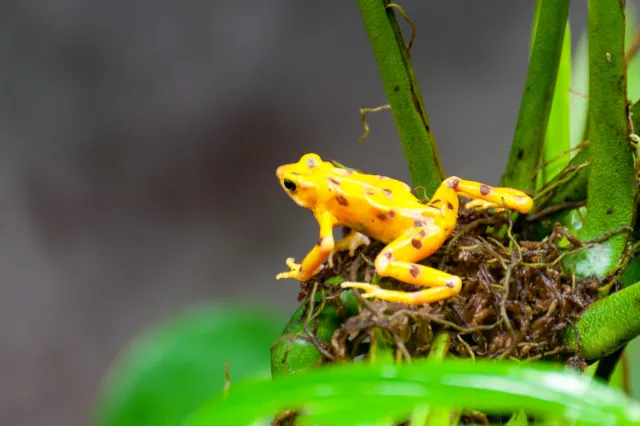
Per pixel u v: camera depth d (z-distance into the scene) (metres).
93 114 2.00
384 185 0.60
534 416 0.58
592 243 0.59
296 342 0.59
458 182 0.60
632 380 0.65
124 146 2.00
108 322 1.92
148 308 1.94
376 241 0.60
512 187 0.61
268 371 0.60
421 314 0.58
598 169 0.59
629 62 0.65
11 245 1.93
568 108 0.63
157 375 0.60
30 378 1.87
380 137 2.00
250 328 0.61
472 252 0.59
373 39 0.60
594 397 0.50
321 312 0.59
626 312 0.58
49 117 1.98
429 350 0.58
